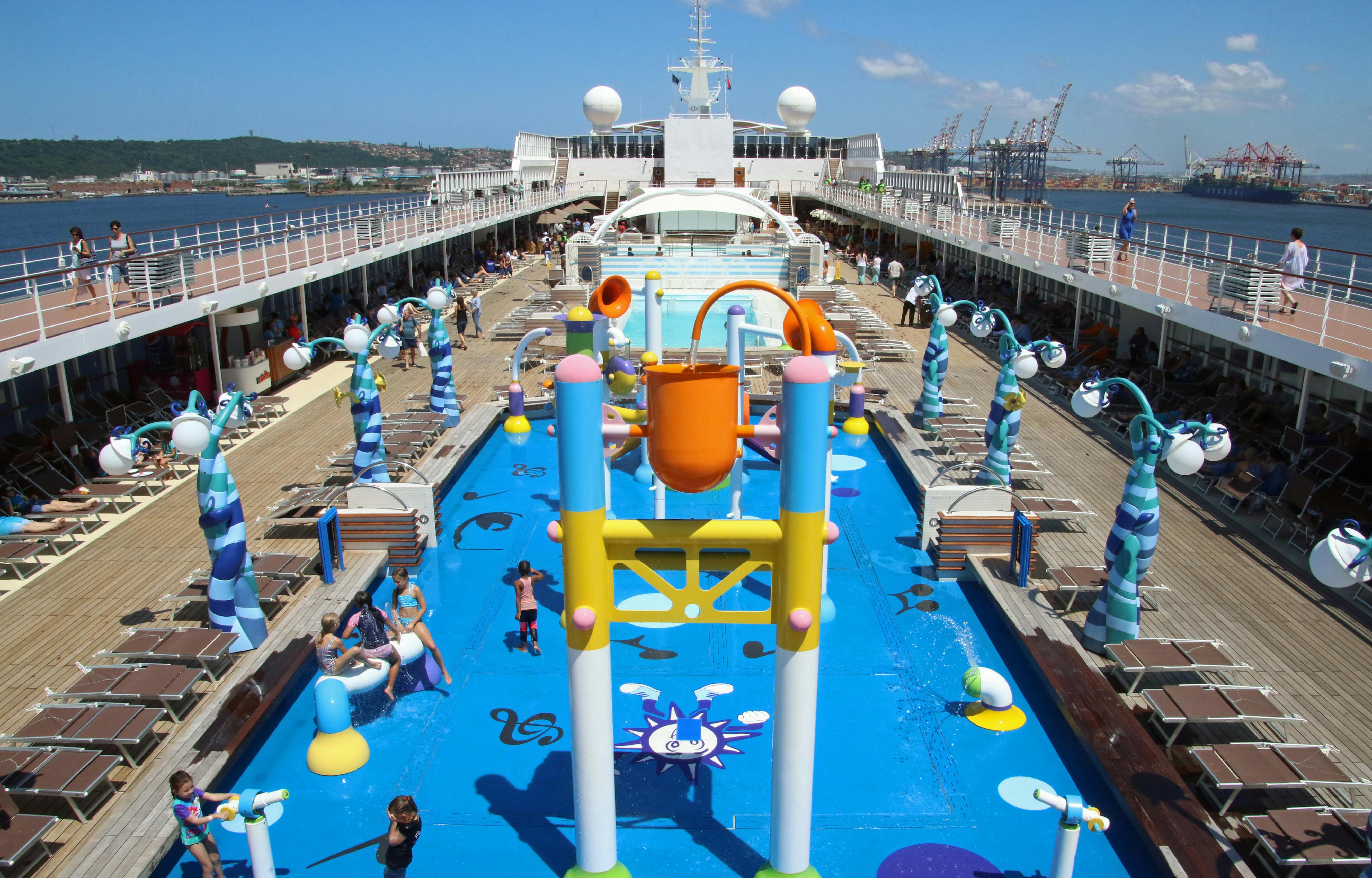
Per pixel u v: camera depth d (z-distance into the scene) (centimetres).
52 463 1374
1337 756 754
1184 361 1852
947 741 833
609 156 5425
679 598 594
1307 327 1354
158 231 1631
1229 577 1091
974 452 1454
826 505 577
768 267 3008
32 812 688
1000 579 1079
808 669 592
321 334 2223
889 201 3806
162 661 896
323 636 823
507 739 841
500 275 3559
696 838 712
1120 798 739
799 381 542
